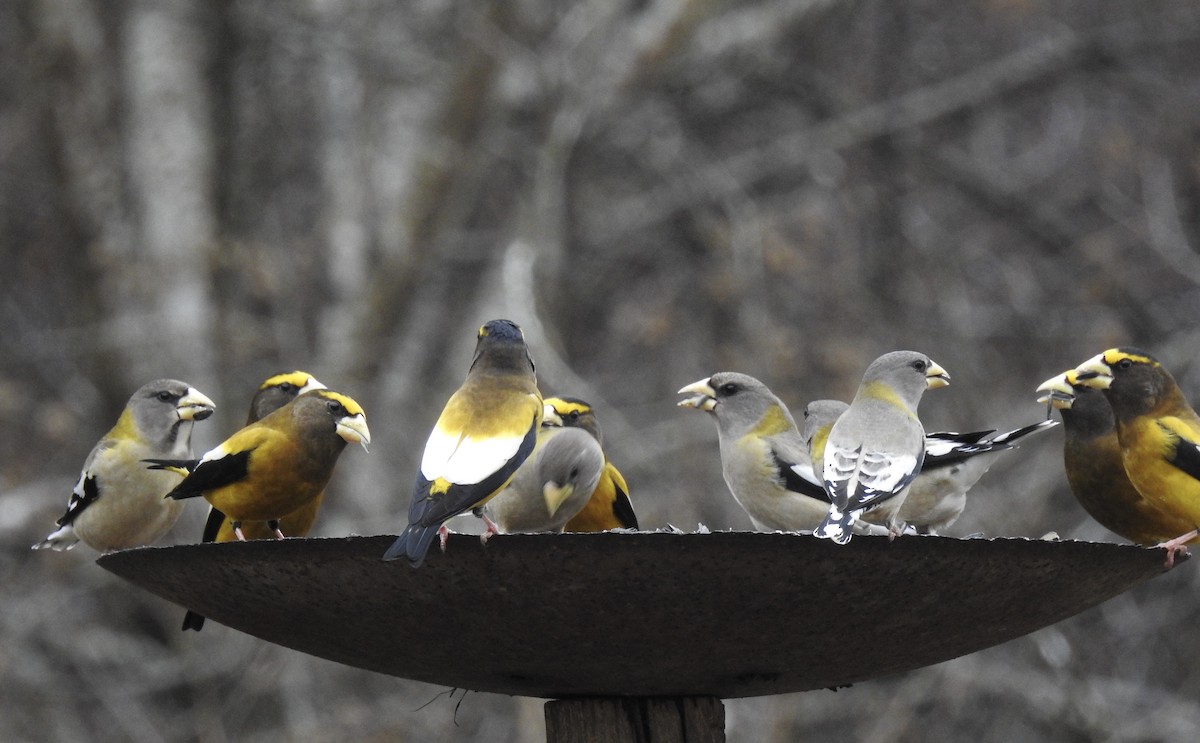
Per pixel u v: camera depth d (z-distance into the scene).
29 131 21.08
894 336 19.28
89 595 19.36
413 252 19.69
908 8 22.33
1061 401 9.62
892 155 21.00
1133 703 16.83
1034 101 22.81
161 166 20.27
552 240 19.42
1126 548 6.64
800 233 20.78
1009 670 16.02
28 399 20.50
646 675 6.88
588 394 16.72
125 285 19.80
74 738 18.02
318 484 8.66
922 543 6.10
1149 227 19.92
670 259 21.75
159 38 20.77
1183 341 18.19
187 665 16.80
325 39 20.14
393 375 19.95
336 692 17.45
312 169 22.80
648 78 20.31
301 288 20.95
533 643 6.53
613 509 9.59
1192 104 21.17
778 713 15.43
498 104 19.77
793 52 22.00
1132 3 22.25
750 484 9.70
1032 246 21.48
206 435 18.98
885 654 6.84
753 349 18.25
